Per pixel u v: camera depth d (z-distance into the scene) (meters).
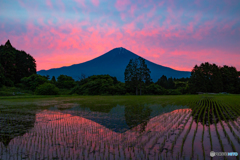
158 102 22.55
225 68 66.06
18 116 11.95
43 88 42.72
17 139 6.89
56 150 5.71
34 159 5.09
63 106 18.09
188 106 17.61
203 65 62.34
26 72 67.12
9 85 55.03
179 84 92.69
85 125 9.20
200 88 59.16
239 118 10.91
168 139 6.83
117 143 6.41
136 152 5.57
